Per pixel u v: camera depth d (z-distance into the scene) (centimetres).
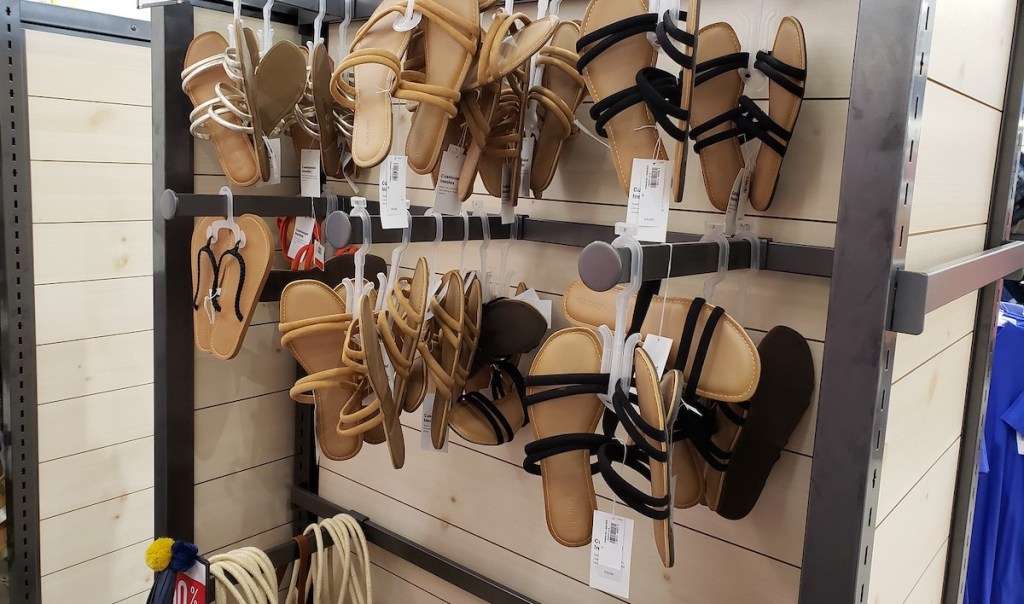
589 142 118
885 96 61
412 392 111
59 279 170
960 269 74
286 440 165
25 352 165
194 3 130
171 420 140
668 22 80
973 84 87
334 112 127
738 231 98
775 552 104
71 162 169
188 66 125
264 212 129
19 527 168
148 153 183
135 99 179
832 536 67
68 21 164
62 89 165
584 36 89
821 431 67
